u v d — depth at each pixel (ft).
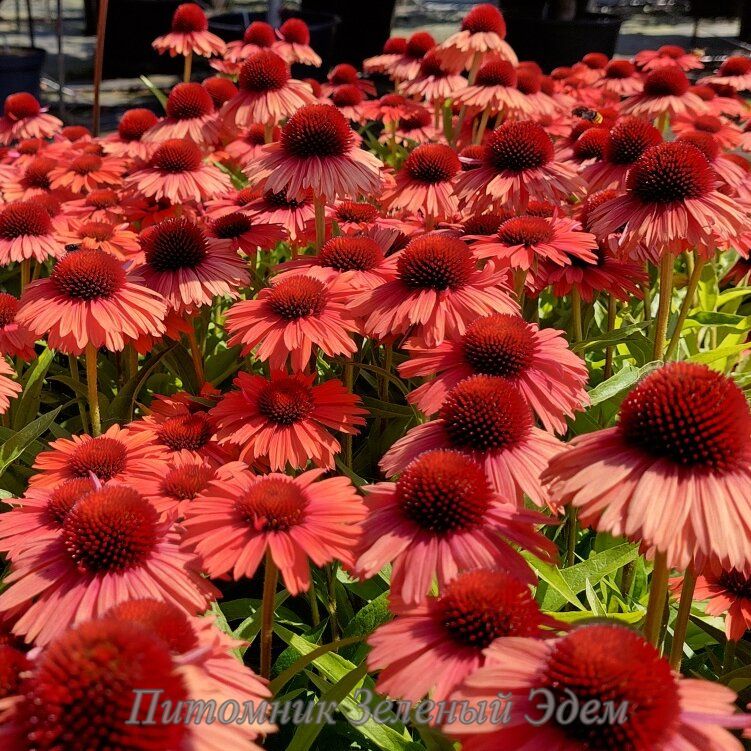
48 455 1.42
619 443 0.98
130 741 0.67
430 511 1.01
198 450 1.53
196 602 1.03
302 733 1.06
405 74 3.80
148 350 1.84
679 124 3.19
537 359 1.39
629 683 0.72
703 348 2.48
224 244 1.91
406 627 0.92
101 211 2.47
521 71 3.18
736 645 1.32
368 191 1.82
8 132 3.30
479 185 1.98
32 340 1.81
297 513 1.04
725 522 0.89
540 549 1.08
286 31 3.93
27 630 0.96
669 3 10.57
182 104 2.62
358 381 2.12
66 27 8.86
